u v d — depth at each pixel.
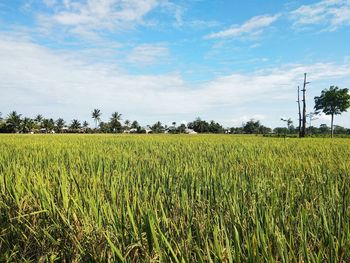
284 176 5.74
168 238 2.79
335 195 4.07
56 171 5.77
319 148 13.92
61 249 2.90
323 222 2.84
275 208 3.25
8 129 131.88
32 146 13.70
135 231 2.69
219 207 3.47
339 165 7.11
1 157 8.53
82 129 151.12
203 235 2.79
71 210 3.39
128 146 14.29
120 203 3.42
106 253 2.67
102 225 3.07
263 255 2.22
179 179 5.16
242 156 9.45
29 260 2.96
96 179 4.88
